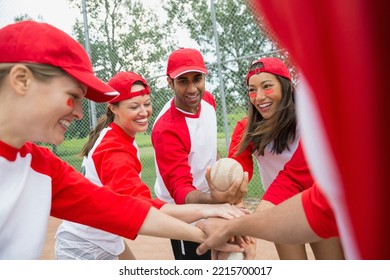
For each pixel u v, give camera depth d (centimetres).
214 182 215
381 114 27
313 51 26
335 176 28
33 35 141
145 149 1030
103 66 875
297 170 263
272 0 26
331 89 26
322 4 25
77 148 934
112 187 246
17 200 150
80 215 184
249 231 160
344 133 27
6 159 145
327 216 116
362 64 26
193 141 307
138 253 566
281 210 136
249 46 748
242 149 281
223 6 770
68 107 149
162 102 828
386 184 28
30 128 146
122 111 276
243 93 746
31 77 140
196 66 299
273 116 261
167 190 309
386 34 26
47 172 167
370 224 29
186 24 811
